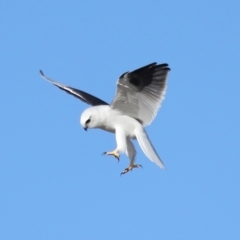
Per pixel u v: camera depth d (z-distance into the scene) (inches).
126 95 582.6
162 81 580.1
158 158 582.6
